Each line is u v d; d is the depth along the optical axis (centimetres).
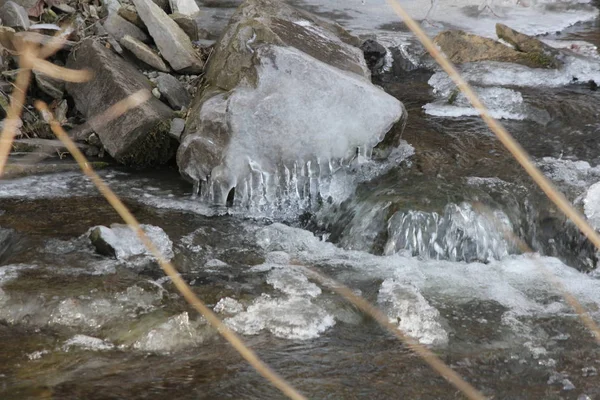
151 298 1052
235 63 1455
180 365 916
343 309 1062
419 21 2420
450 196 1306
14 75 1588
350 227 1297
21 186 1393
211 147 1364
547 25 2475
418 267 1209
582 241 1276
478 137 1605
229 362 926
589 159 1526
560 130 1670
